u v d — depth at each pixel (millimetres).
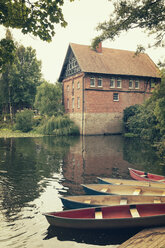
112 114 34781
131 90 36062
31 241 5852
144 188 8391
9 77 44375
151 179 10523
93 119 33562
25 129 38375
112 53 37875
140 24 11172
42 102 37938
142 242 5551
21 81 45344
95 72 32625
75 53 34219
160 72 16672
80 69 33688
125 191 8578
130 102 36125
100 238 5984
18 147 21391
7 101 46000
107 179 9953
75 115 35906
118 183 9695
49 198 8680
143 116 25828
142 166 13852
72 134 34000
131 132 33906
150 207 6887
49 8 5453
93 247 5621
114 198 7527
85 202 7473
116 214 6797
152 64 39250
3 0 5148
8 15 5320
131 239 5723
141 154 17703
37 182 10734
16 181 10891
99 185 8867
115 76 34906
